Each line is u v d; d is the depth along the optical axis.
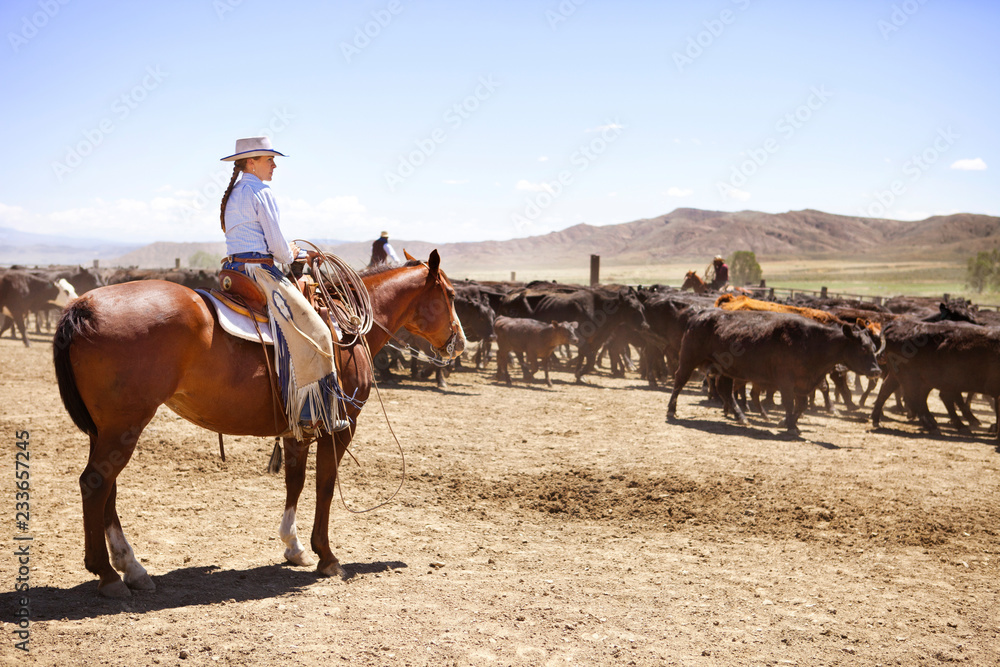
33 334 22.67
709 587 4.98
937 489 7.58
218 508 6.27
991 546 6.04
